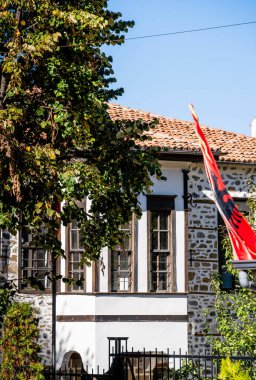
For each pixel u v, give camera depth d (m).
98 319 19.14
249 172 21.75
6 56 12.88
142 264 19.77
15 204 12.30
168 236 20.23
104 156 13.13
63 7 12.72
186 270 20.17
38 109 12.45
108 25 12.95
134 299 19.53
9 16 12.43
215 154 20.59
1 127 11.67
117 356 16.14
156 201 20.14
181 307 19.91
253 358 14.44
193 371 18.34
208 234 20.92
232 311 20.36
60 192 12.16
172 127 22.97
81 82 12.63
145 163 13.23
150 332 19.56
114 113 22.33
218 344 17.53
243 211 21.55
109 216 13.71
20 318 17.52
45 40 12.02
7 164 11.94
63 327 19.23
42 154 11.98
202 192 21.02
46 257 19.47
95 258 14.07
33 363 17.20
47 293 19.38
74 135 12.55
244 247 12.62
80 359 20.64
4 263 19.02
